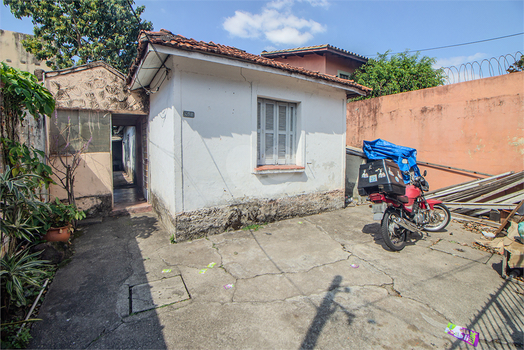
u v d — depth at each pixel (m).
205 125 4.65
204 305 2.84
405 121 8.38
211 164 4.76
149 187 6.76
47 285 3.19
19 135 3.60
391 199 4.21
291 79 5.65
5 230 2.56
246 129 5.12
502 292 3.10
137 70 4.88
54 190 5.52
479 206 5.67
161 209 5.50
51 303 2.83
